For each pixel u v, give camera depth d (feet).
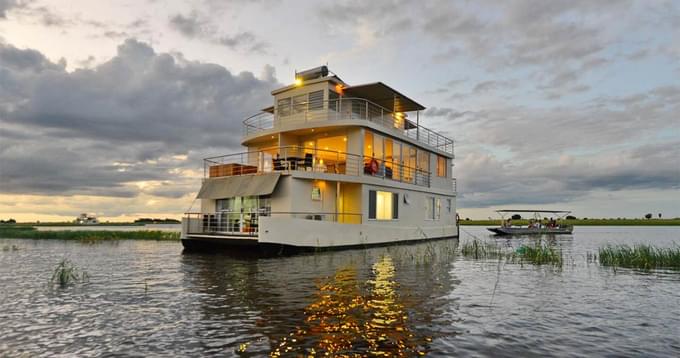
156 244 92.48
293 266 47.93
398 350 19.10
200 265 50.26
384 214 77.71
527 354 18.93
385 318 24.64
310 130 75.10
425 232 90.68
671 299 31.63
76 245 90.27
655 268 50.19
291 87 81.66
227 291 33.14
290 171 63.31
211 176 73.56
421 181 92.22
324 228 63.57
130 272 44.73
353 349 19.17
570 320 25.09
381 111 86.53
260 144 86.02
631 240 116.88
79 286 36.47
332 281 37.47
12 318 25.31
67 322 24.29
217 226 70.44
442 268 47.16
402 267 47.32
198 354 18.65
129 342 20.51
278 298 30.22
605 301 30.71
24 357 18.66
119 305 28.60
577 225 409.28
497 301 30.04
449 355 18.53
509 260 57.00
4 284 37.91
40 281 39.58
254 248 59.88
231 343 20.10
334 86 79.66
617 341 21.13
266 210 65.92
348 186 73.05
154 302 29.43
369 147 75.10
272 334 21.44
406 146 87.51
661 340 21.38
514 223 318.86
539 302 30.01
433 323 23.75
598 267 50.72
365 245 70.38
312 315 25.27
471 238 123.34
